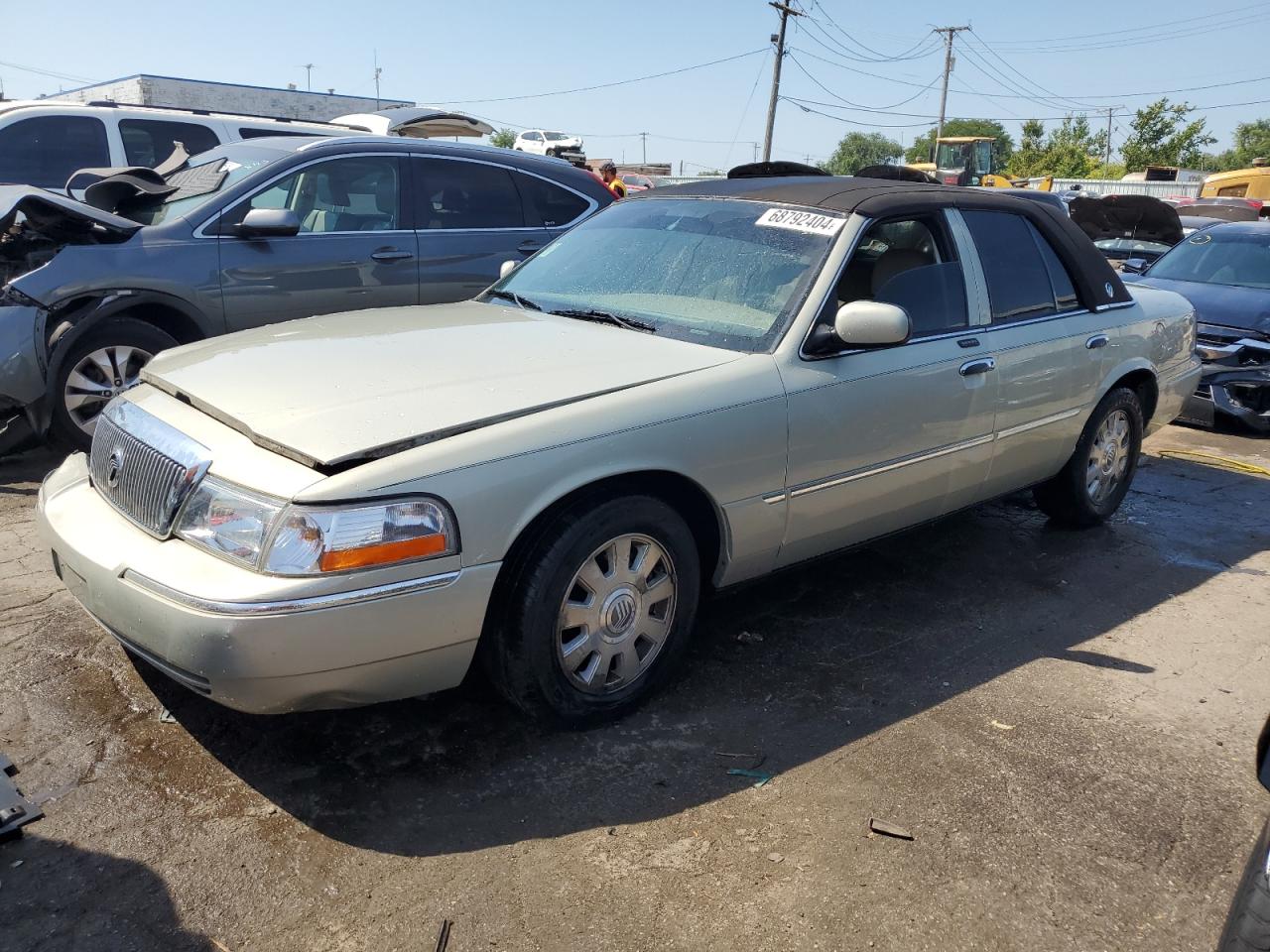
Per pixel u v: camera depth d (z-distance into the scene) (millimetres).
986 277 4312
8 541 4469
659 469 3076
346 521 2535
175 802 2742
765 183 4312
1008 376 4262
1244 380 7641
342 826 2684
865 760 3131
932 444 3979
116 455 3049
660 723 3273
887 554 4906
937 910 2506
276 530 2531
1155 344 5258
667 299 3834
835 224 3818
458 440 2748
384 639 2623
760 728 3281
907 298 3953
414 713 3229
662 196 4516
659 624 3307
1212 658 4000
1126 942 2447
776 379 3404
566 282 4191
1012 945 2416
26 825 2621
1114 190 31984
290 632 2500
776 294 3674
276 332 3674
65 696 3215
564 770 2984
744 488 3342
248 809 2732
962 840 2773
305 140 6402
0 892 2387
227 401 2932
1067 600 4496
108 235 5480
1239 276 8633
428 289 6449
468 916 2395
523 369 3188
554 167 7109
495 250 6676
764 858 2654
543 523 2930
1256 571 4992
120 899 2389
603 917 2414
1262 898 1857
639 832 2729
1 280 5867
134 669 3393
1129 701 3613
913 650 3910
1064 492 5148
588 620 3086
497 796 2844
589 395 3055
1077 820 2895
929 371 3887
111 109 8852
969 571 4762
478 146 6863
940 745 3240
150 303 5520
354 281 6152
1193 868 2727
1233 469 6887
